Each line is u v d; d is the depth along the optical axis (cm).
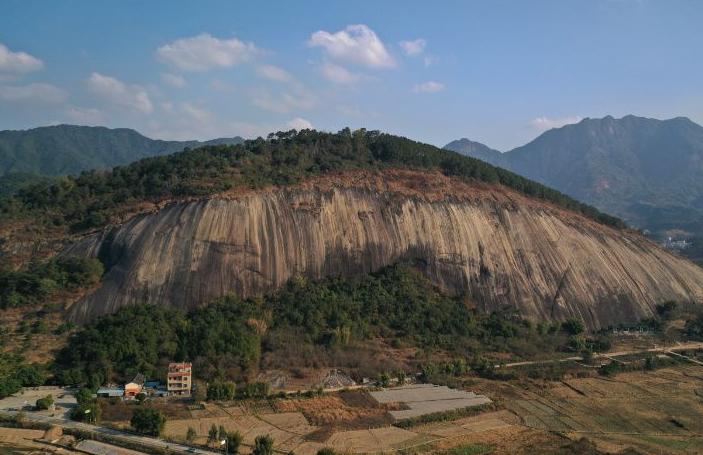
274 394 9656
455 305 13575
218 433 8006
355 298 12975
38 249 12481
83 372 9819
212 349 10506
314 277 13162
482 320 13475
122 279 11700
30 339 10444
